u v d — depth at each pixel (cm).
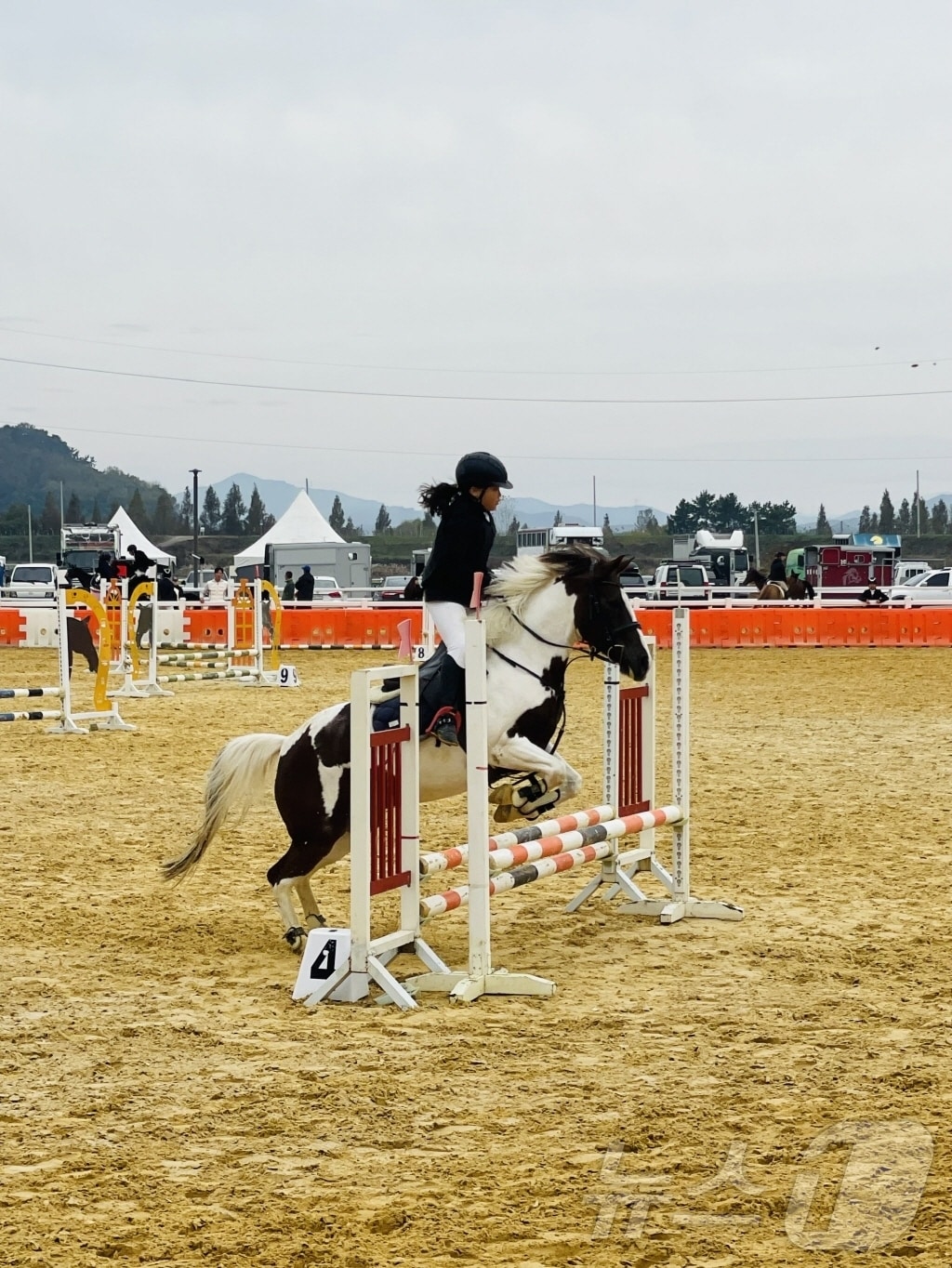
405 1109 532
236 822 1193
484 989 711
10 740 1741
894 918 852
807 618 3378
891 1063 576
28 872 991
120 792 1341
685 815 887
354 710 693
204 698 2272
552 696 779
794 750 1623
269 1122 519
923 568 6112
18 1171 474
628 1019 654
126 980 735
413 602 3884
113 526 5819
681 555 6712
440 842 1096
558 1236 414
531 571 775
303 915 879
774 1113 516
